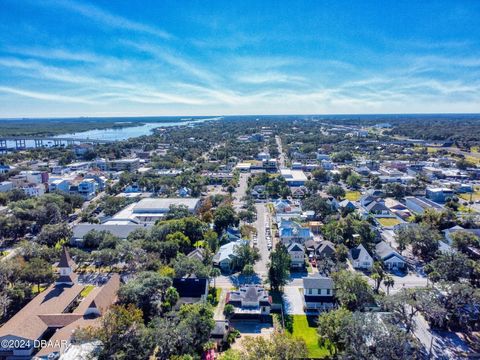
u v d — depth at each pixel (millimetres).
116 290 62469
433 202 126312
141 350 45781
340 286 60219
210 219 105750
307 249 86812
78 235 93438
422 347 51031
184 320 49625
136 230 91250
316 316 59906
